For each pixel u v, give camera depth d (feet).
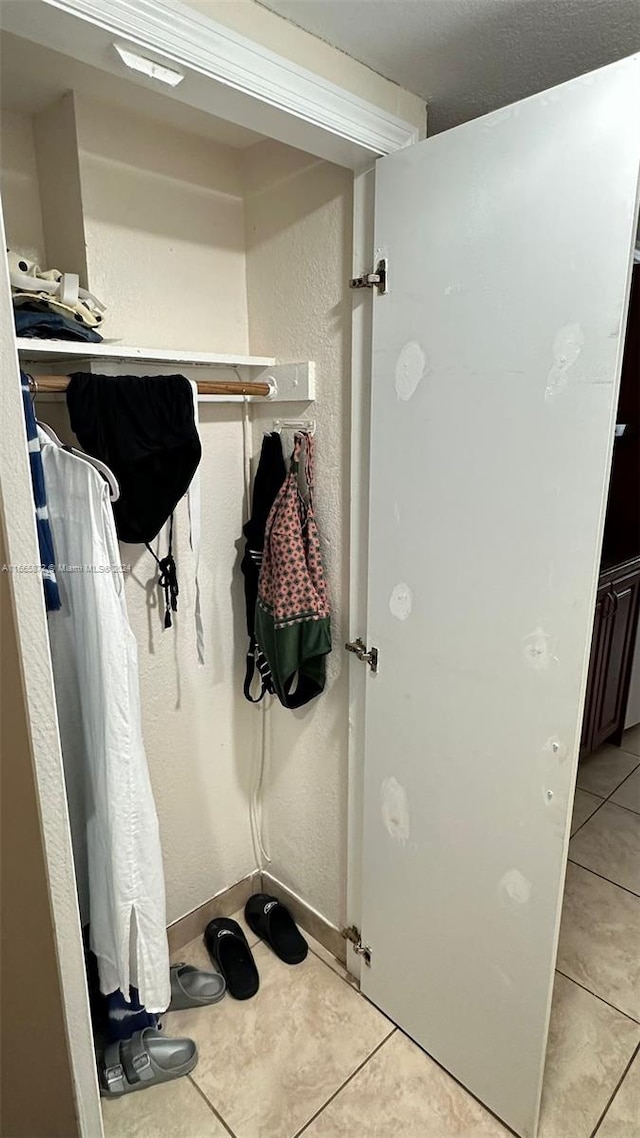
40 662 2.88
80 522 3.72
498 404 3.69
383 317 4.17
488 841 4.23
